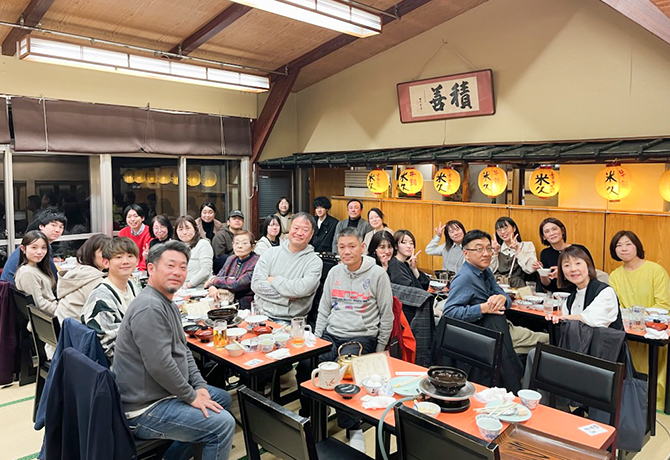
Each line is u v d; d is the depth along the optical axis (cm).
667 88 462
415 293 357
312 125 809
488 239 339
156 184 697
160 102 679
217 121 734
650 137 474
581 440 195
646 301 395
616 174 466
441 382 219
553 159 495
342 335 338
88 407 219
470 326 291
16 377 432
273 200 827
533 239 550
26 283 405
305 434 182
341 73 751
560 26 527
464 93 598
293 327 309
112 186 652
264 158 802
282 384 424
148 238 600
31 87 570
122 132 638
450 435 167
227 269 461
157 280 250
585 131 516
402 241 396
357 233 334
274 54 634
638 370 382
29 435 337
